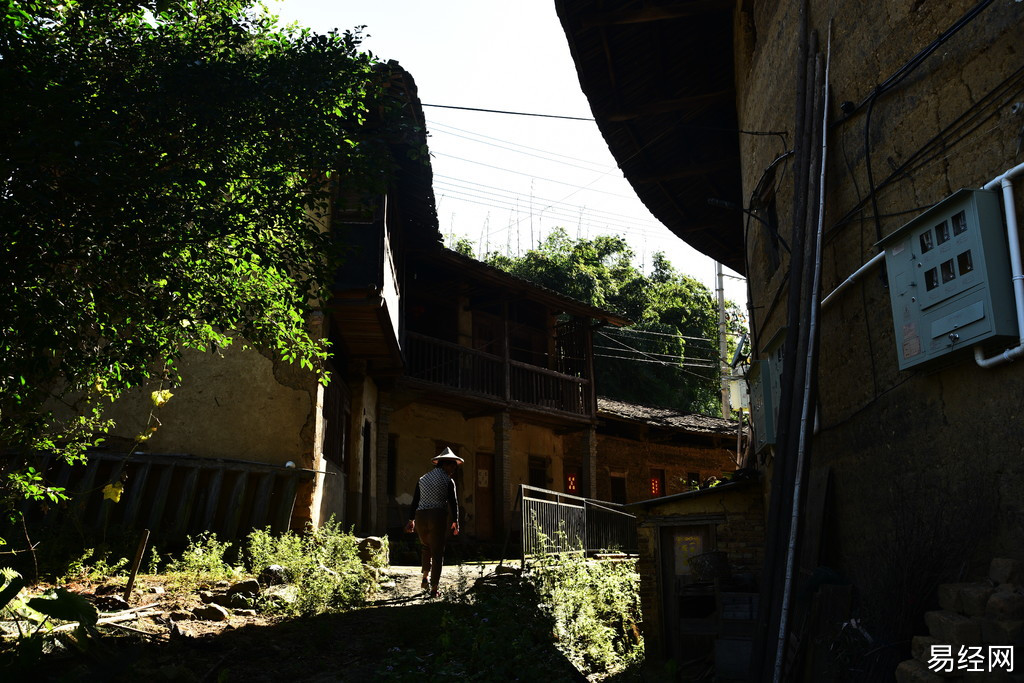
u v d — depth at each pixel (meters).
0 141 3.88
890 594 4.32
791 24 7.18
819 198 5.96
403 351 15.80
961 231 4.19
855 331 5.75
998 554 3.95
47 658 4.28
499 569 9.40
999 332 3.90
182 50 4.89
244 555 8.89
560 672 5.16
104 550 7.77
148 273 4.77
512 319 20.23
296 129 5.12
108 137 4.32
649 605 9.87
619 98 10.28
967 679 3.38
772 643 4.93
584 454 20.48
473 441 18.91
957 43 4.61
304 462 10.38
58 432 9.07
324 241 5.17
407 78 9.24
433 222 15.11
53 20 4.78
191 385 10.35
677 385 31.47
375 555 10.27
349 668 4.83
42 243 4.03
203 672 4.53
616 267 33.94
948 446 4.47
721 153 11.74
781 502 5.33
